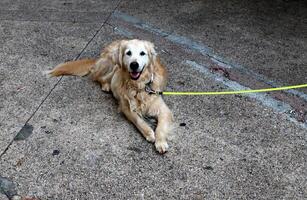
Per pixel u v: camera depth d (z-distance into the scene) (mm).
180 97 2400
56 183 1827
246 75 2602
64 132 2148
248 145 2029
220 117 2232
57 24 3324
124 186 1805
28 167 1919
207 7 3551
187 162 1933
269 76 2582
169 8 3559
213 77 2592
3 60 2826
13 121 2234
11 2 3793
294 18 3318
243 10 3473
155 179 1839
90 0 3789
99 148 2033
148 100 2221
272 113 2252
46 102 2391
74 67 2609
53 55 2881
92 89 2518
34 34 3172
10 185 1821
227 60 2768
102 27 3252
